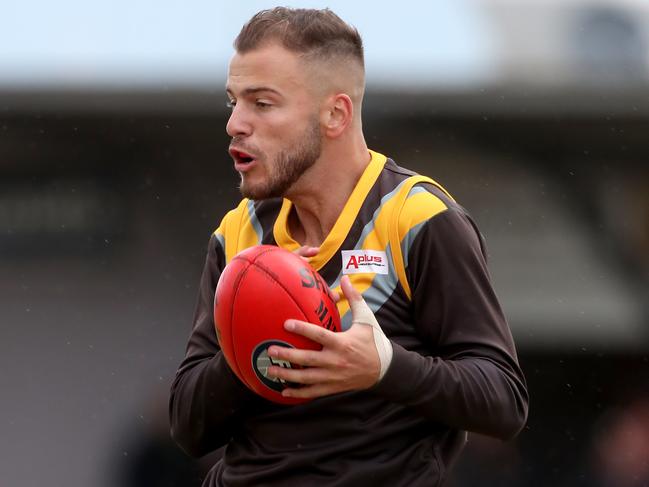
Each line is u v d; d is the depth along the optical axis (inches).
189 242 1107.3
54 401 1103.6
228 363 373.4
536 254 1103.6
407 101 1052.5
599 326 1107.3
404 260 382.0
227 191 1102.4
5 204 1093.1
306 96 386.0
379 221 386.9
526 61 1060.5
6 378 1103.6
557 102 1055.0
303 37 386.6
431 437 393.1
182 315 1110.4
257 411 390.9
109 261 1109.7
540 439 1107.9
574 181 1094.4
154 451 1093.8
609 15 1072.2
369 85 1051.9
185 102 1048.2
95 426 1099.3
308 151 387.5
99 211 1103.6
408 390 359.6
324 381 348.5
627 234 1098.7
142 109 1053.8
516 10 1069.1
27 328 1104.2
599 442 1105.4
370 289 382.6
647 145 1074.7
